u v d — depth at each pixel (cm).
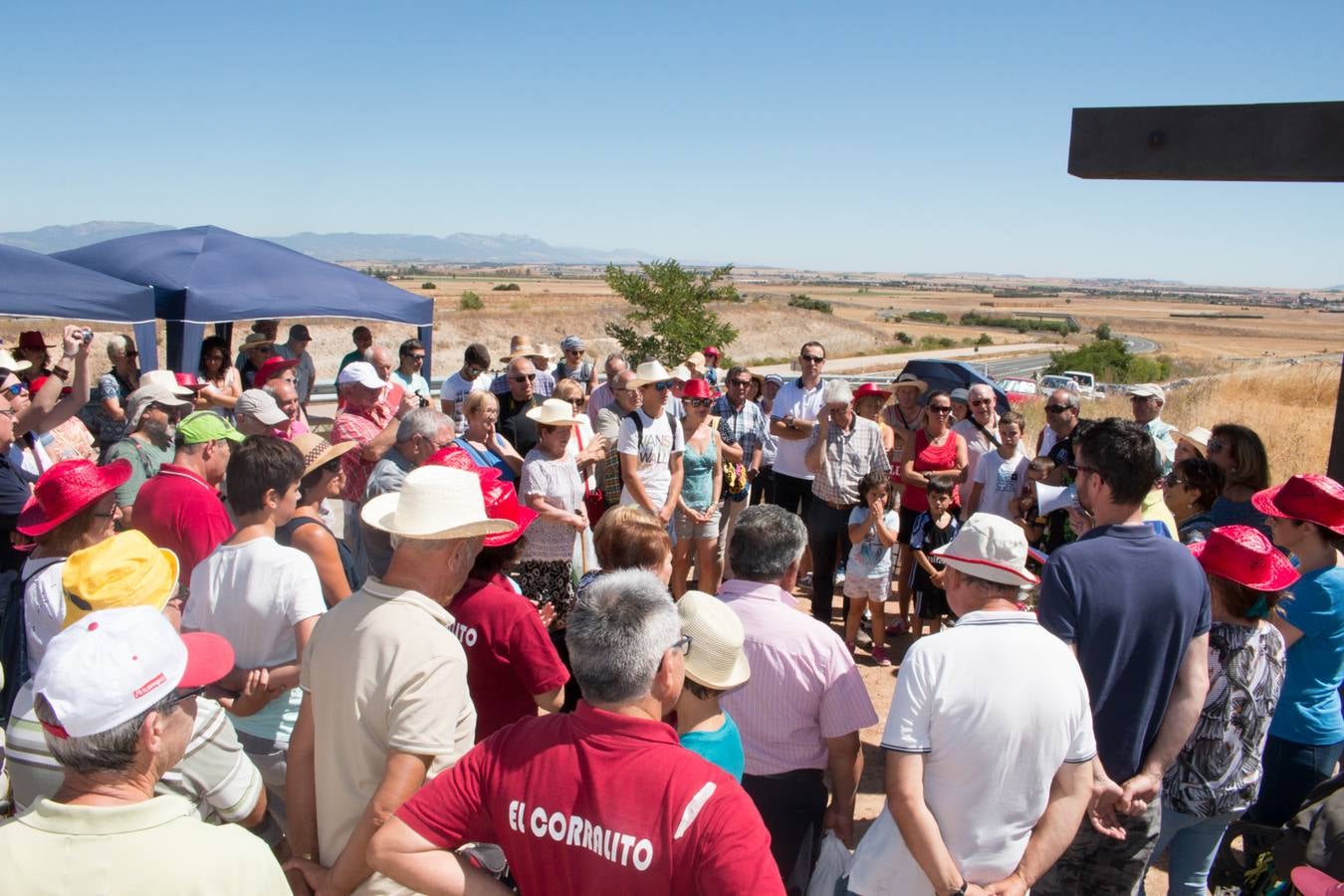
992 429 762
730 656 253
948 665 244
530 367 768
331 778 238
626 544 371
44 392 543
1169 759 280
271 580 304
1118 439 282
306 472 416
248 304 987
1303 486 346
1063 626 279
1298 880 237
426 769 229
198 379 905
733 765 263
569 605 535
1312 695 356
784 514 317
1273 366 2752
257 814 276
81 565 251
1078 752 246
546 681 305
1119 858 291
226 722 269
